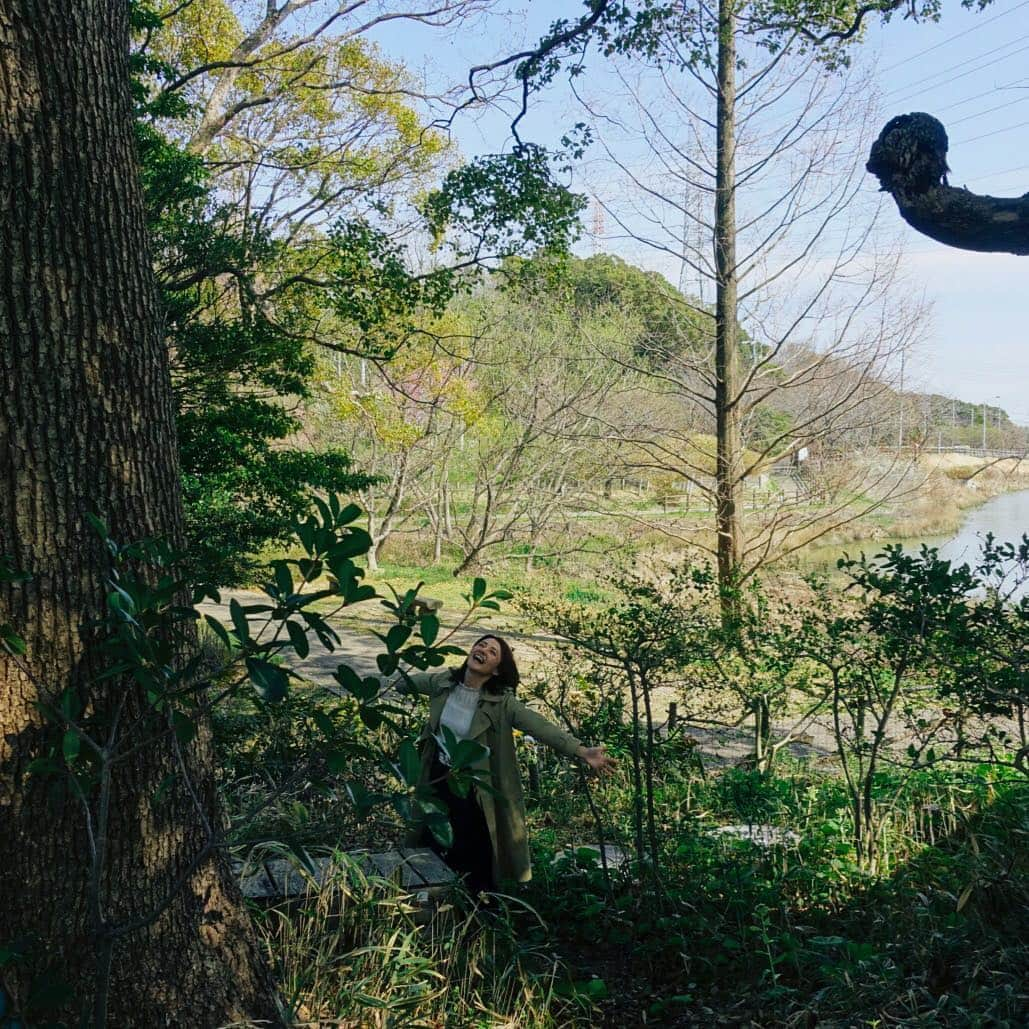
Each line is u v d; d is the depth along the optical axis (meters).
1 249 2.99
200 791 3.29
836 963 4.24
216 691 7.62
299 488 13.12
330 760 2.57
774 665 6.29
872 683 6.04
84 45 3.17
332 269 15.02
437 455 29.06
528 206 13.58
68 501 3.02
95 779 2.76
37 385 3.00
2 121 3.01
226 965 3.28
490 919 4.86
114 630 3.03
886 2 10.62
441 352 24.67
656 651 5.59
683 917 4.85
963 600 4.95
